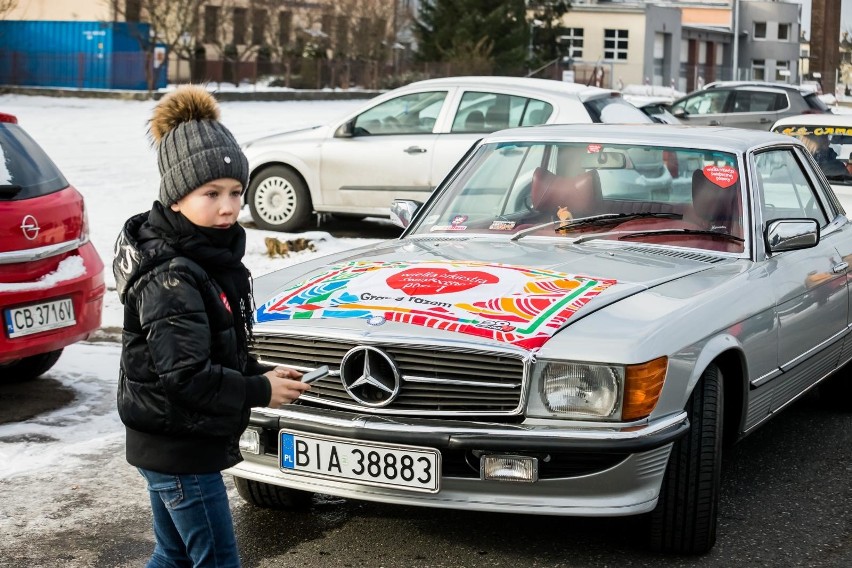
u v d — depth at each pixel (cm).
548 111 1177
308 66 4122
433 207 599
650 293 463
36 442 601
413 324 432
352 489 427
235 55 4256
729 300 479
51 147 2108
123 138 2306
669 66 6406
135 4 3800
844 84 6288
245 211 1449
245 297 325
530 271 481
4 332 615
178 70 3878
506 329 425
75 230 667
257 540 473
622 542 471
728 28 7069
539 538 475
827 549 465
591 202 569
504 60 4922
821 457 596
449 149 1207
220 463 316
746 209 545
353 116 1260
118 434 617
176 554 333
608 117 1187
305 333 441
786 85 2291
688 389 437
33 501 516
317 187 1268
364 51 4528
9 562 449
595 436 409
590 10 6131
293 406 441
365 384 432
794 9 7294
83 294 660
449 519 498
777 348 525
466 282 467
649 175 566
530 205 576
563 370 415
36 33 3838
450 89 1226
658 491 431
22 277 625
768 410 532
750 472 569
